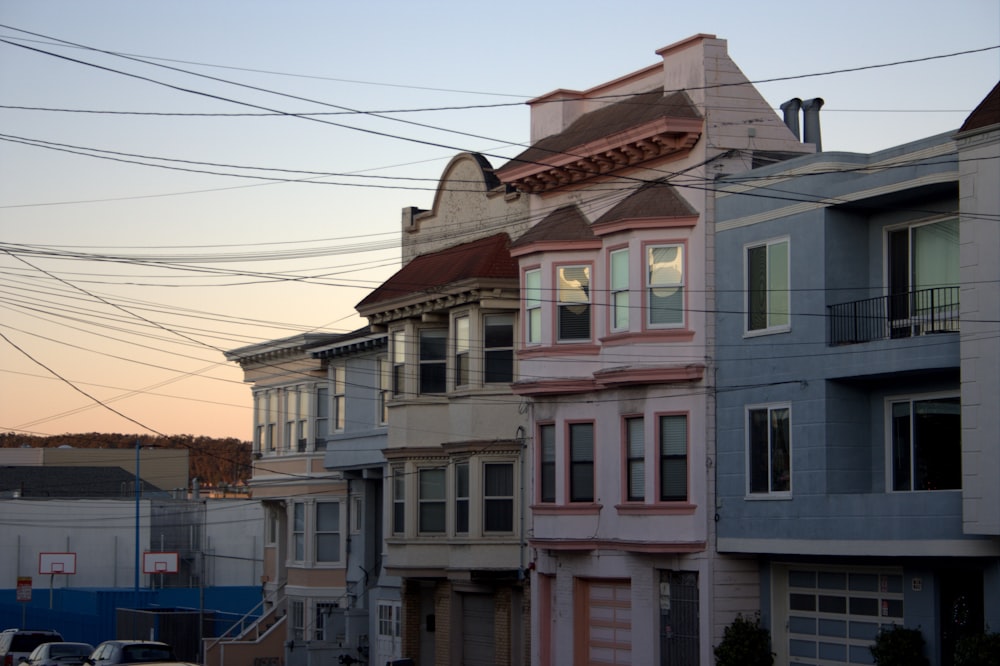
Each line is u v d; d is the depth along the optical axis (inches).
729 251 1166.3
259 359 2079.2
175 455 4072.3
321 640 1815.9
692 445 1178.6
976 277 916.6
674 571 1205.7
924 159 987.3
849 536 1016.9
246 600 2805.1
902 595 1027.9
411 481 1504.7
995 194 906.7
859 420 1066.1
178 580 3174.2
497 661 1423.5
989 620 937.5
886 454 1057.5
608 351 1235.2
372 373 1724.9
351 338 1745.8
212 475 5570.9
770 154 1228.5
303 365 1950.1
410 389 1512.1
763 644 1132.5
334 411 1818.4
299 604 1923.0
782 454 1099.9
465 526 1435.8
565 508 1288.1
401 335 1541.6
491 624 1456.7
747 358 1138.7
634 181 1269.7
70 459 3966.5
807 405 1071.6
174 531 3206.2
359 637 1737.2
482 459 1411.2
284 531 2043.6
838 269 1067.3
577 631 1300.4
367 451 1707.7
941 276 1023.0
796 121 1294.3
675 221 1194.6
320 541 1887.3
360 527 1802.4
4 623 2731.3
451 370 1448.1
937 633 989.2
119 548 3159.5
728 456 1153.4
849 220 1076.5
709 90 1210.6
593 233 1282.0
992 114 911.7
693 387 1182.3
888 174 1014.4
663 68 1298.0
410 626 1589.6
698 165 1202.6
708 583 1152.8
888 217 1066.1
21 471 3693.4
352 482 1828.2
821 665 1104.2
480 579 1408.7
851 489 1056.2
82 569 3122.5
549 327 1293.1
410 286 1515.7
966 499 911.0
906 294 1010.7
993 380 900.0
